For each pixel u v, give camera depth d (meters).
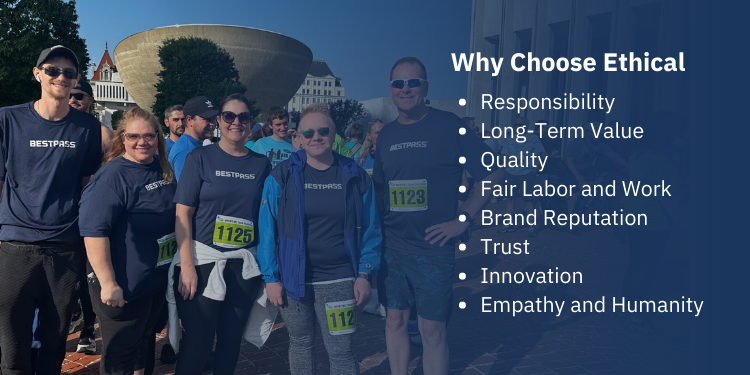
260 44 78.56
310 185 2.54
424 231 2.76
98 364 3.54
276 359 3.62
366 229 2.67
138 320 2.58
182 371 2.57
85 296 3.57
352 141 6.78
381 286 2.91
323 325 2.58
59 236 2.60
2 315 2.56
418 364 3.54
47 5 28.95
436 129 2.72
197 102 3.38
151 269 2.56
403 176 2.75
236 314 2.66
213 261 2.57
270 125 4.71
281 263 2.56
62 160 2.63
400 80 2.70
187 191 2.57
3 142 2.54
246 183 2.63
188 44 45.41
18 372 2.63
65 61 2.59
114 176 2.48
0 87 27.62
